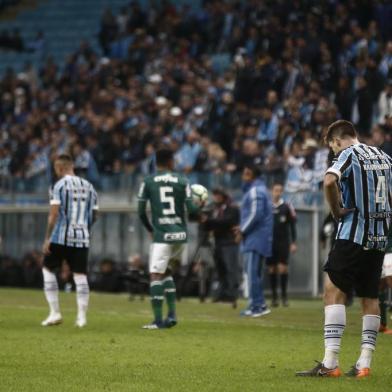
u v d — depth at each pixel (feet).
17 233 316.19
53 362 115.96
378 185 103.24
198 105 332.39
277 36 331.57
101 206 300.61
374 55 293.02
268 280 267.18
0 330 156.76
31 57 464.65
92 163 310.86
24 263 303.48
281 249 226.99
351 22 322.55
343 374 105.29
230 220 232.32
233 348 132.05
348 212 103.45
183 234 164.86
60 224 165.07
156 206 164.45
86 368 110.63
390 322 176.96
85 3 482.28
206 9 384.68
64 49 464.65
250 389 94.94
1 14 495.41
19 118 398.21
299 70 307.58
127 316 187.73
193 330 158.61
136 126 323.37
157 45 386.52
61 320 167.53
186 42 377.30
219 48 372.79
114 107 359.87
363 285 105.29
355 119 274.98
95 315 190.08
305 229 263.70
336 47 312.50
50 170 311.06
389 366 113.09
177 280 250.98
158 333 153.07
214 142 303.27
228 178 277.03
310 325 171.01
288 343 138.92
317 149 262.88
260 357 122.21
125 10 425.28
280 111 295.89
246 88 311.88
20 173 349.20
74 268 166.50
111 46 412.77
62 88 401.08
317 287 263.49
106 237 299.58
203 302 241.14
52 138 351.25
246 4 362.33
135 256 262.26
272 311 207.00
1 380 100.94
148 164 299.58
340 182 103.96
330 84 302.86
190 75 352.08
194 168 293.23
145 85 369.91
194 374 106.01
